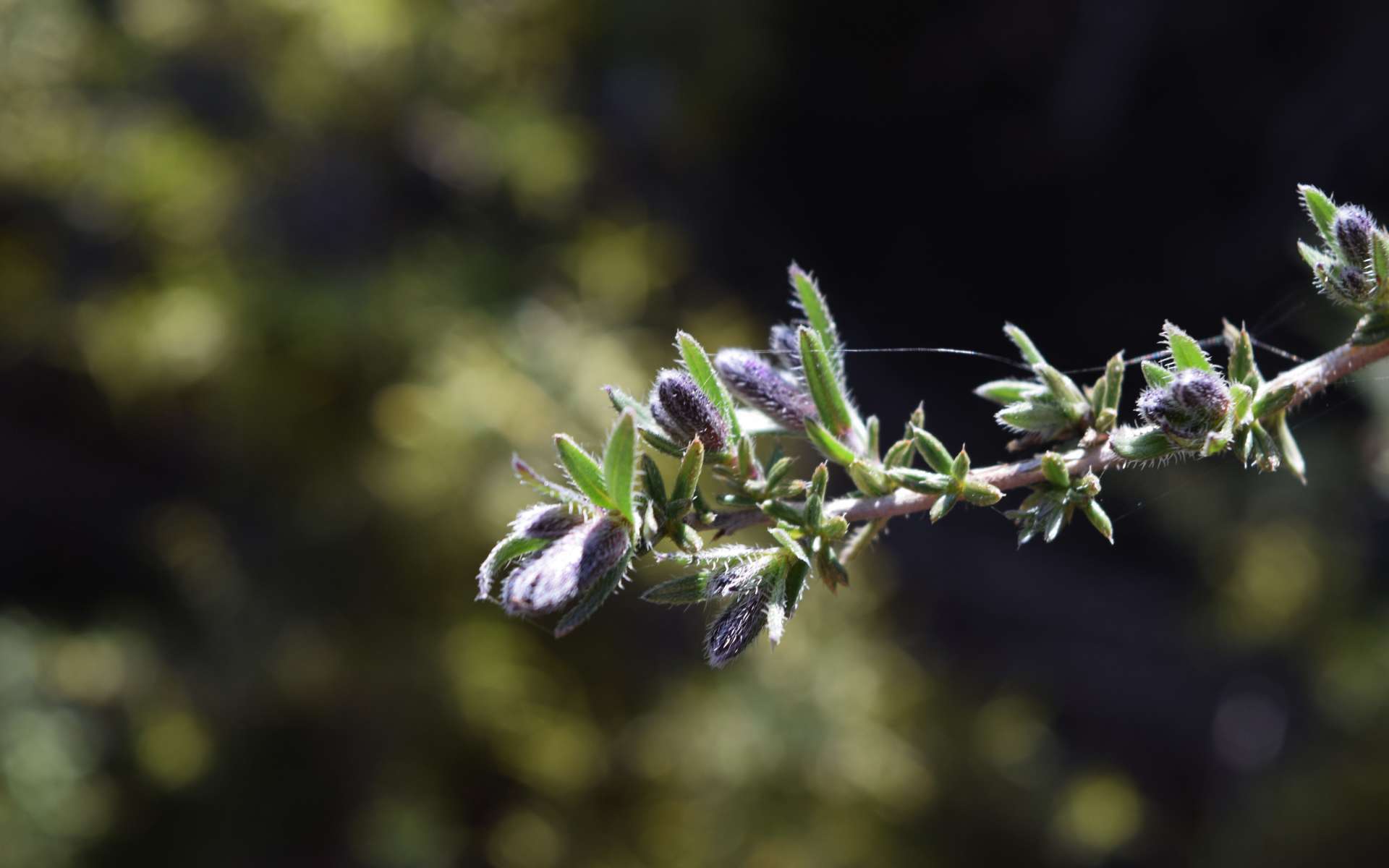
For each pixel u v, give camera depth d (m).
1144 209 1.09
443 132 0.97
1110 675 1.10
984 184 1.18
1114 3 1.02
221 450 0.96
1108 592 1.13
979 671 1.10
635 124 1.06
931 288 1.24
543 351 0.90
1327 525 0.83
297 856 0.91
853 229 1.26
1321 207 0.32
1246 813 0.92
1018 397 0.33
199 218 0.93
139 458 1.06
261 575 0.92
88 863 0.89
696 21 1.05
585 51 1.06
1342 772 0.84
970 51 1.10
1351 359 0.32
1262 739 0.97
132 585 1.04
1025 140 1.13
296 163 0.97
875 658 0.95
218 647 0.92
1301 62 0.96
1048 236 1.17
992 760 0.98
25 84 0.92
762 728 0.87
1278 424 0.32
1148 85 1.03
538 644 0.94
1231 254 1.02
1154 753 1.06
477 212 1.00
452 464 0.85
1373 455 0.73
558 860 0.89
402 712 0.91
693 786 0.89
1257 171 1.00
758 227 1.22
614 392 0.32
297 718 0.92
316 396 0.91
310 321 0.89
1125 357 1.12
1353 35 0.91
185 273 0.92
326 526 0.91
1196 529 0.90
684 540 0.31
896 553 1.15
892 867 0.91
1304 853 0.84
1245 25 0.97
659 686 0.94
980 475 0.32
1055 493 0.32
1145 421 0.32
